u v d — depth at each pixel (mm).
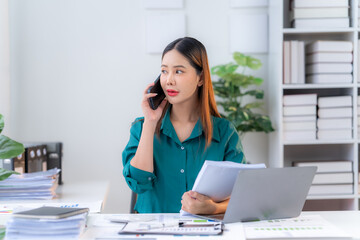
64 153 3537
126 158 1731
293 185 1396
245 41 3547
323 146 3561
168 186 1711
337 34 3459
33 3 3484
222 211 1456
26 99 3504
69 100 3533
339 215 1533
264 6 3562
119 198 3574
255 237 1215
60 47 3514
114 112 3559
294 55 3246
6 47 3371
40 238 1210
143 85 3555
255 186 1332
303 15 3225
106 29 3531
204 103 1680
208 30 3553
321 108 3240
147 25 3523
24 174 2287
